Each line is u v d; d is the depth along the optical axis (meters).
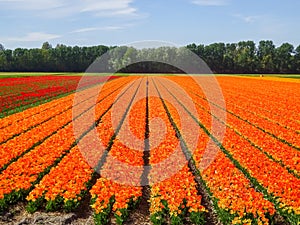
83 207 12.41
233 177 12.74
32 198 11.71
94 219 11.30
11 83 59.41
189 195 11.62
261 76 94.69
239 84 63.47
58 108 30.58
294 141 19.31
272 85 60.72
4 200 12.01
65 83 62.25
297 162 15.36
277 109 31.52
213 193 12.15
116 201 11.45
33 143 18.11
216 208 11.84
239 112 29.56
